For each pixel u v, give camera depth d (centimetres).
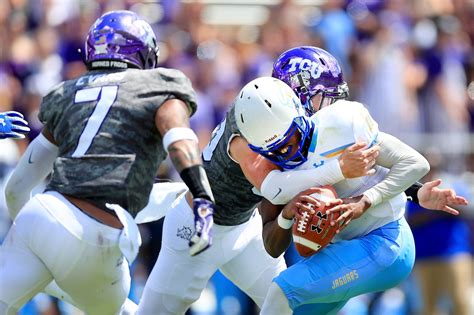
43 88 3453
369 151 1666
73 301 1822
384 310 3198
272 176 1703
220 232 1897
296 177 1684
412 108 3562
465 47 3778
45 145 1766
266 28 3778
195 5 3772
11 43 3553
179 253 1895
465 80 3681
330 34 3634
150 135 1648
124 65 1702
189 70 3569
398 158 1706
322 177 1672
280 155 1709
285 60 1848
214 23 3922
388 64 3562
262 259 1947
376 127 1711
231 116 1767
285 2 3819
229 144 1769
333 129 1681
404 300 3112
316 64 1827
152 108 1638
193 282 1911
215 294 3097
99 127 1638
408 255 1756
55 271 1620
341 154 1677
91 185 1614
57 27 3631
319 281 1692
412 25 3719
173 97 1648
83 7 3681
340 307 1817
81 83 1686
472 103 3662
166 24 3728
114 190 1619
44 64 3547
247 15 3962
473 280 3173
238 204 1856
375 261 1714
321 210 1658
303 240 1680
